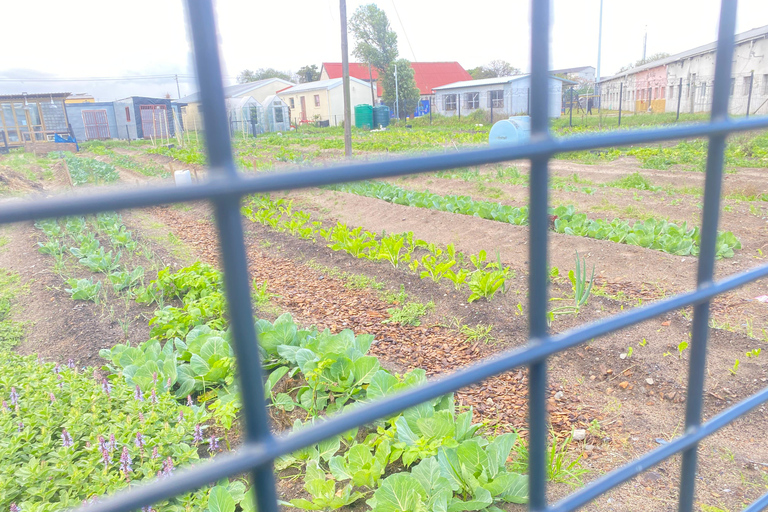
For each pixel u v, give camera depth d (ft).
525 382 14.14
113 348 15.75
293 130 156.35
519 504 9.75
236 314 1.78
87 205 1.40
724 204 33.06
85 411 11.62
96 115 155.94
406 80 176.45
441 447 10.29
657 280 20.76
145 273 26.03
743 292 19.11
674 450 3.33
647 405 12.94
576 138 2.42
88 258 26.58
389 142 90.58
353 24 177.68
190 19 1.61
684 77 101.91
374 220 35.29
